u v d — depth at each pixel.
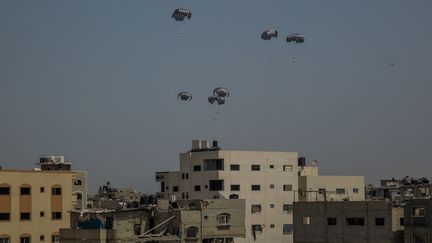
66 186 128.50
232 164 147.88
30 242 123.25
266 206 150.38
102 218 105.12
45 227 125.19
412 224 102.19
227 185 146.50
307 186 158.00
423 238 100.62
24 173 124.00
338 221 111.69
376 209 107.19
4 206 121.31
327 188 160.25
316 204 114.62
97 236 102.38
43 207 125.38
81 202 172.12
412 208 102.50
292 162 155.25
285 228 151.88
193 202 112.88
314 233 114.31
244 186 148.38
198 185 150.12
